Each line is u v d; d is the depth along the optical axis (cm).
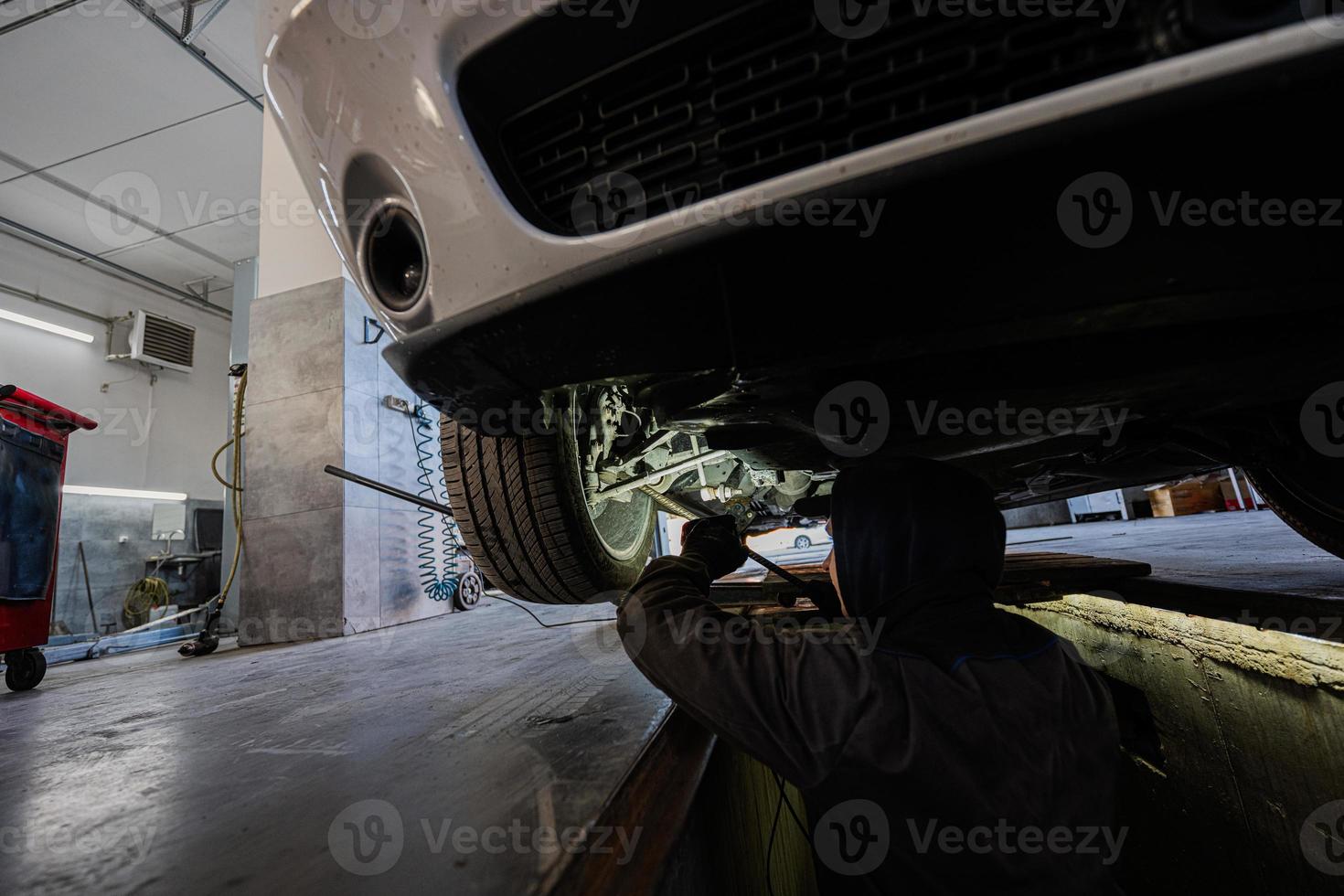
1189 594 135
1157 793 181
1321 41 45
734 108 65
